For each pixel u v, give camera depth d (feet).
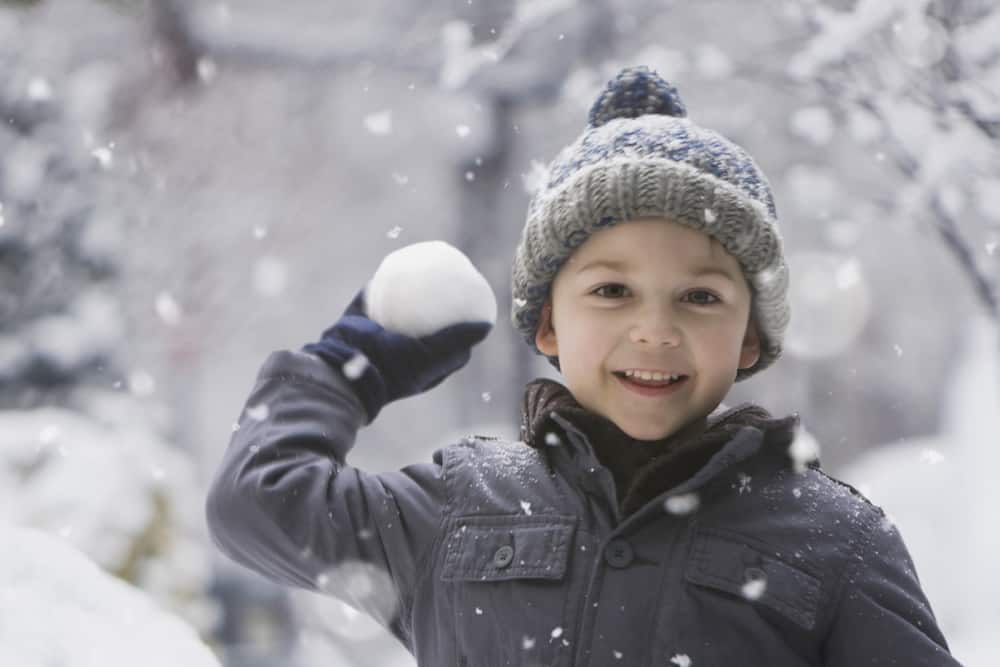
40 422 32.12
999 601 38.68
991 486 43.04
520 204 83.92
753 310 11.71
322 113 98.17
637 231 10.96
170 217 85.20
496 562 10.96
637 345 10.87
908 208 20.22
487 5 61.21
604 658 10.51
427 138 99.86
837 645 10.51
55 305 44.32
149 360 60.64
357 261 100.94
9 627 10.43
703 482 10.82
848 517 10.90
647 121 11.67
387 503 11.49
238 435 12.16
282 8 86.22
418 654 11.39
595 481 11.06
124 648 10.89
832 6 21.54
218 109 90.27
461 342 12.39
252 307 92.99
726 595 10.53
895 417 94.32
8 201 44.01
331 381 12.16
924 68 19.20
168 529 31.60
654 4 51.80
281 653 41.68
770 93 52.75
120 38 83.71
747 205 11.07
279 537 11.53
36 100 44.70
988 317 20.07
